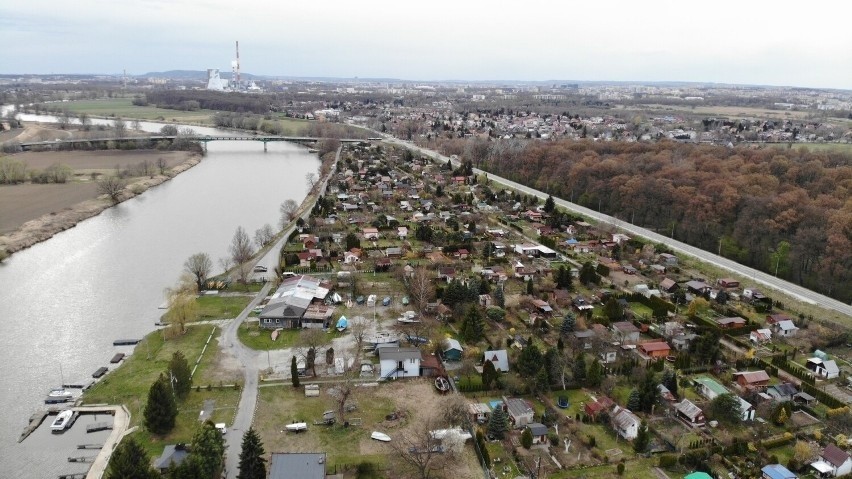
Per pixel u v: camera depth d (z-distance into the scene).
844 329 104.00
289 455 64.81
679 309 114.12
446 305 111.19
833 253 125.50
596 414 77.00
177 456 65.94
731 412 76.06
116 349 97.25
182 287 109.94
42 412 78.75
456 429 72.12
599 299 117.94
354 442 71.56
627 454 70.25
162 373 84.69
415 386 85.31
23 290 122.31
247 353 93.69
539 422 76.00
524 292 120.38
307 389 82.44
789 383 85.12
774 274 137.62
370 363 90.62
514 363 89.62
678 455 69.00
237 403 79.25
